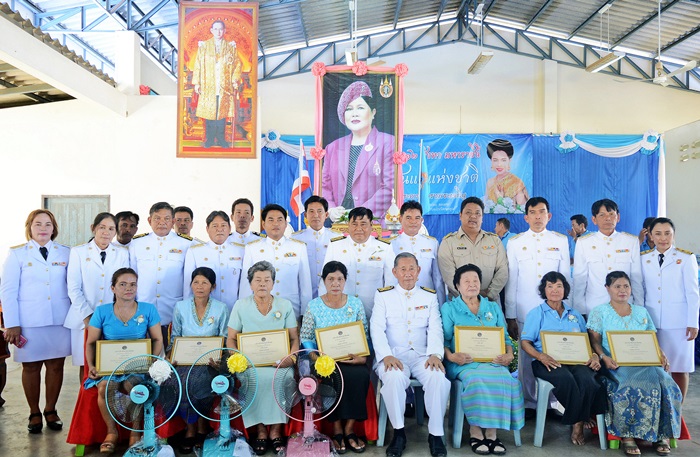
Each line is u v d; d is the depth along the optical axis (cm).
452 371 432
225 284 500
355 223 486
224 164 829
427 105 1362
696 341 711
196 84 698
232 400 380
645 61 1338
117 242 517
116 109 794
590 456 402
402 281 448
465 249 499
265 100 1365
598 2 1123
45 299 454
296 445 389
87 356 409
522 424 414
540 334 437
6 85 791
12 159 819
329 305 438
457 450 412
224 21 697
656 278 479
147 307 425
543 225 501
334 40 1357
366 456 400
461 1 1278
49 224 466
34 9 877
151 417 373
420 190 1209
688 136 1150
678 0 1024
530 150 1216
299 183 911
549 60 1340
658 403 403
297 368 409
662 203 1206
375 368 435
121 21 897
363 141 780
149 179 823
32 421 448
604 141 1222
